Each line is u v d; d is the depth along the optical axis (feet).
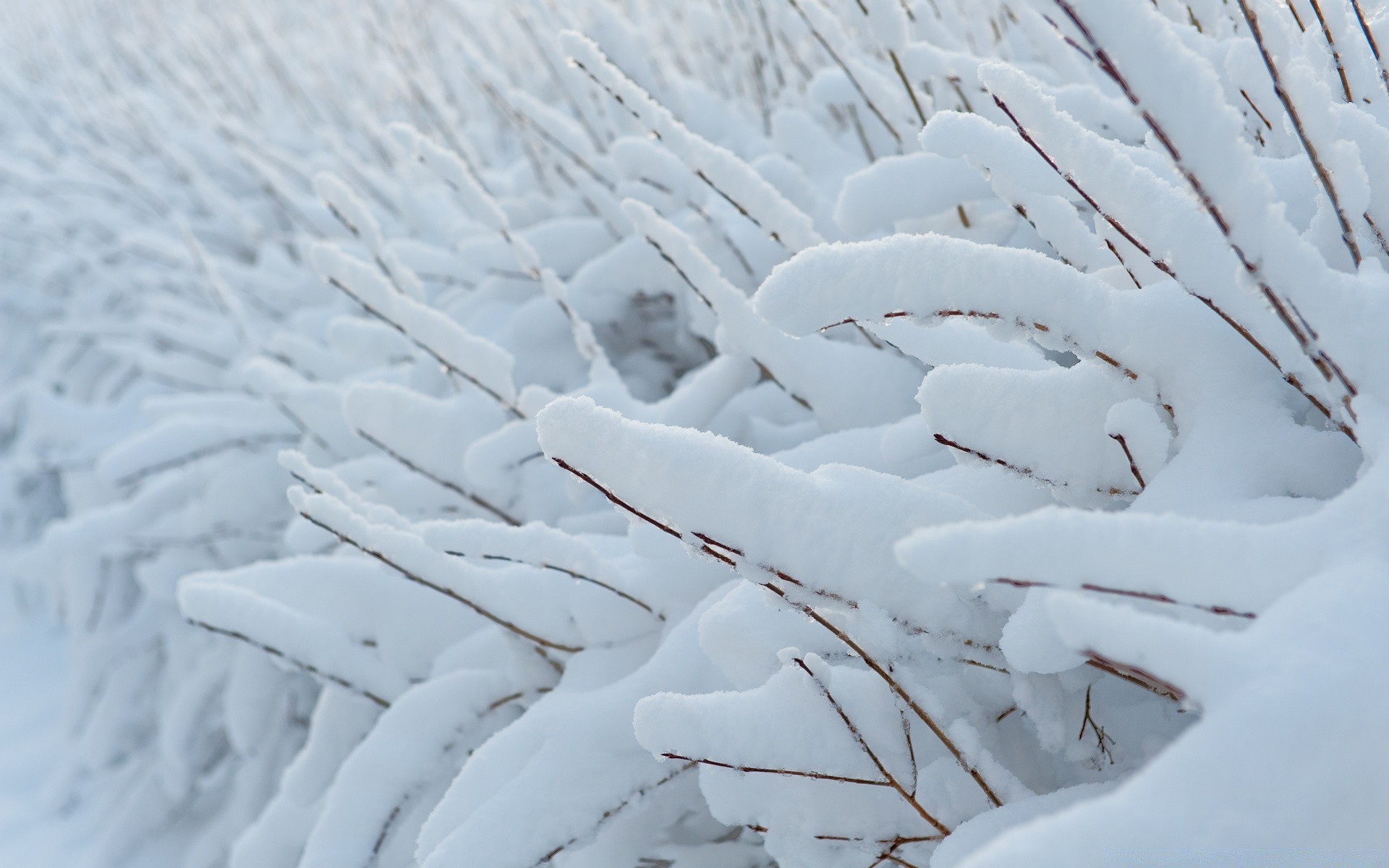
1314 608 1.50
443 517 5.53
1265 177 1.75
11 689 10.73
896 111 4.81
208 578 4.57
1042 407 2.56
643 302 6.61
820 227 5.26
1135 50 1.63
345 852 3.77
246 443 7.56
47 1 19.95
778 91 7.00
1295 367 2.13
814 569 2.44
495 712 4.13
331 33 12.64
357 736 4.78
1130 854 1.31
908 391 4.27
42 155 12.90
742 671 2.94
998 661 2.60
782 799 2.83
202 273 9.12
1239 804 1.32
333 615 4.48
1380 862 1.35
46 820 8.83
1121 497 2.59
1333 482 2.21
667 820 3.48
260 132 11.67
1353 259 2.35
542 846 3.08
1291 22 2.99
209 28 14.32
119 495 9.62
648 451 2.38
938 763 2.76
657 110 4.09
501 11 9.83
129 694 9.02
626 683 3.39
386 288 4.68
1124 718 2.85
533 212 7.53
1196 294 2.16
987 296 2.34
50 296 13.41
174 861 7.89
